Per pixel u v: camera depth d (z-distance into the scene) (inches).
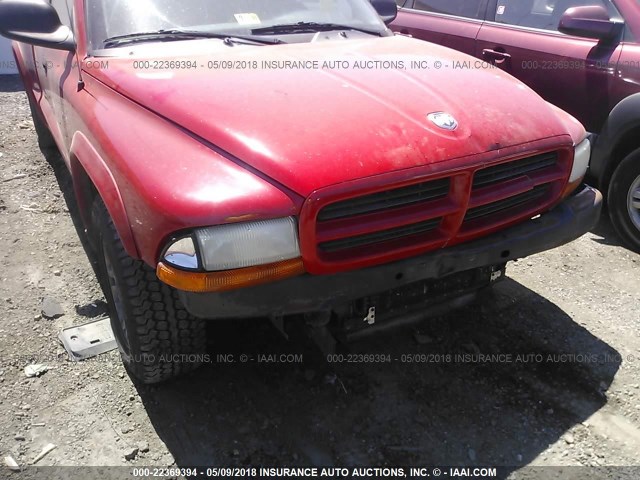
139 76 106.1
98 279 140.8
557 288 143.1
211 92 97.8
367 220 88.1
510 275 148.0
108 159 96.0
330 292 89.4
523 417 105.7
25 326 127.3
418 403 108.5
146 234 85.4
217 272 81.8
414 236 94.8
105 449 99.2
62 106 132.5
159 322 98.8
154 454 98.4
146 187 85.2
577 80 167.5
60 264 149.6
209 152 88.4
